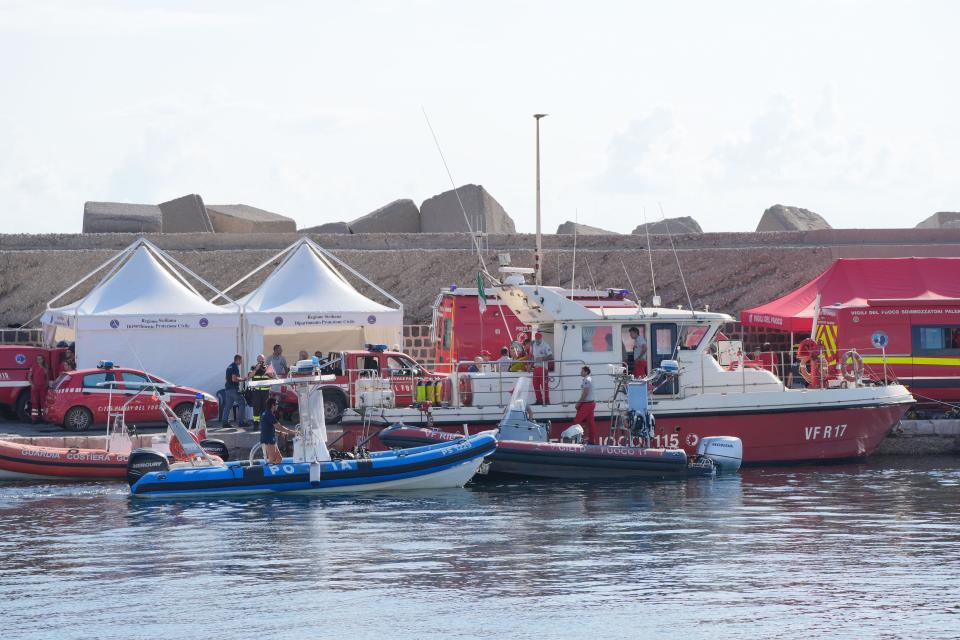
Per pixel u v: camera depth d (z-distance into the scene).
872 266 77.06
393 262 91.50
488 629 30.47
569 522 44.94
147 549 40.22
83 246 93.94
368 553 39.38
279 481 51.50
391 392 57.09
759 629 30.30
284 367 67.44
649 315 58.88
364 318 70.75
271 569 37.09
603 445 55.38
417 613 31.92
